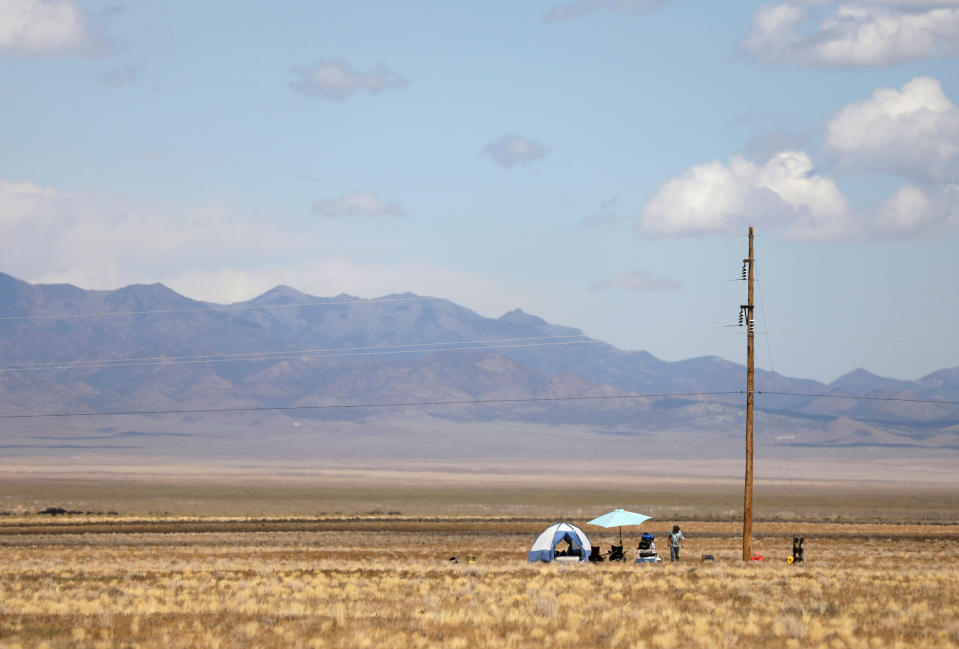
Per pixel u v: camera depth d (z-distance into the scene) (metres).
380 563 148.50
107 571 131.25
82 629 80.25
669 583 116.06
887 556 174.88
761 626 83.81
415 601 99.00
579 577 124.25
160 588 111.50
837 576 124.06
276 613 91.00
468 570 133.75
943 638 77.75
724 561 159.38
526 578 124.69
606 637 77.56
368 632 79.69
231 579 123.44
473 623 85.12
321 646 74.19
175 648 73.44
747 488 156.88
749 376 156.75
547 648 74.06
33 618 87.75
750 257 156.12
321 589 109.12
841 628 81.38
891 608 92.12
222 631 81.50
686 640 76.81
